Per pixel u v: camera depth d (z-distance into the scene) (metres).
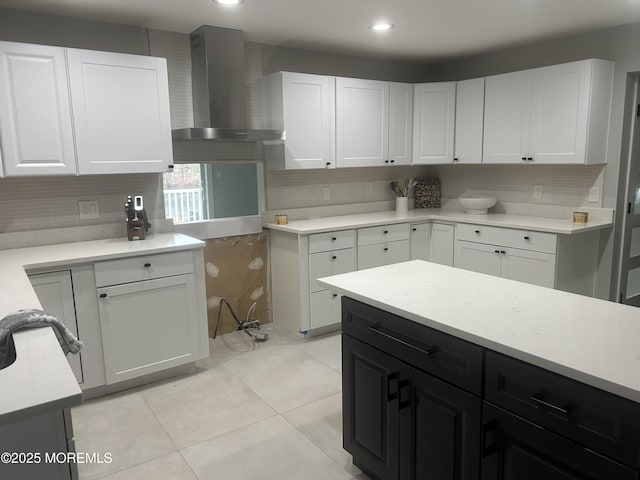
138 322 2.86
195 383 3.01
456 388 1.53
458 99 4.25
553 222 3.67
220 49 3.26
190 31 3.36
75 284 2.65
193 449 2.33
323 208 4.27
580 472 1.21
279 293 3.97
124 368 2.85
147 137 2.99
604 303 1.73
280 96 3.58
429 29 3.42
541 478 1.31
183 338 3.04
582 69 3.39
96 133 2.82
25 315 1.56
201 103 3.34
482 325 1.51
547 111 3.63
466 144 4.25
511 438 1.38
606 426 1.15
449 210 4.73
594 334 1.43
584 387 1.18
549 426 1.27
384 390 1.83
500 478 1.43
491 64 4.28
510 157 3.93
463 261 4.05
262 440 2.40
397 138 4.27
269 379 3.06
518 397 1.34
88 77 2.76
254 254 3.96
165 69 3.02
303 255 3.57
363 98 4.00
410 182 4.75
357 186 4.50
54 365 1.29
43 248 2.91
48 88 2.65
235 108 3.37
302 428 2.50
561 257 3.40
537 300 1.77
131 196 3.32
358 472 2.14
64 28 2.97
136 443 2.38
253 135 3.32
